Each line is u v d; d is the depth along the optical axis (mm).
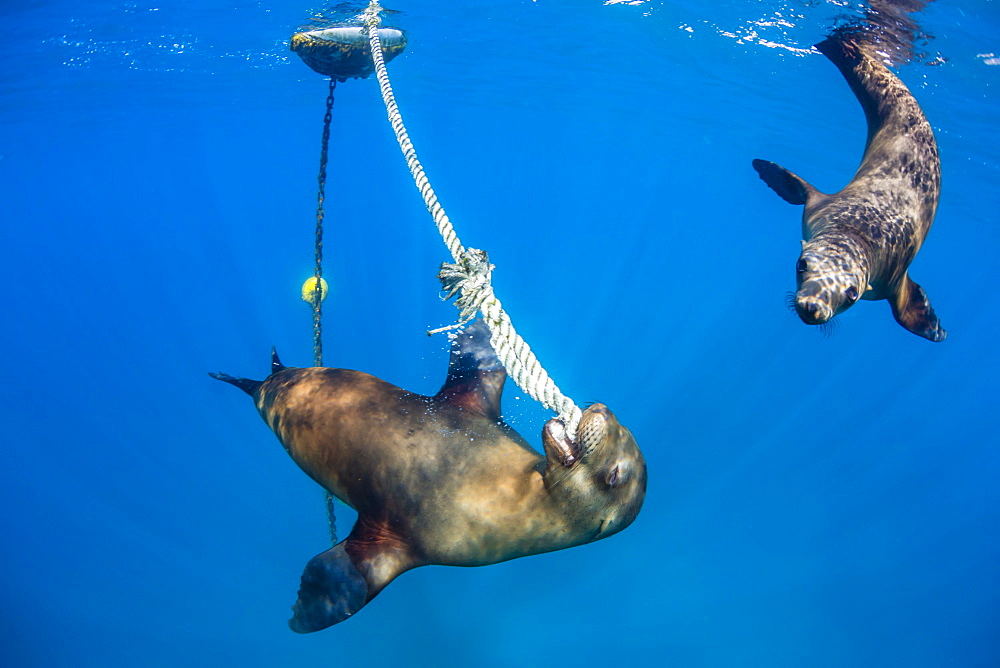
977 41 8805
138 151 25484
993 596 9742
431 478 3529
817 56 10609
